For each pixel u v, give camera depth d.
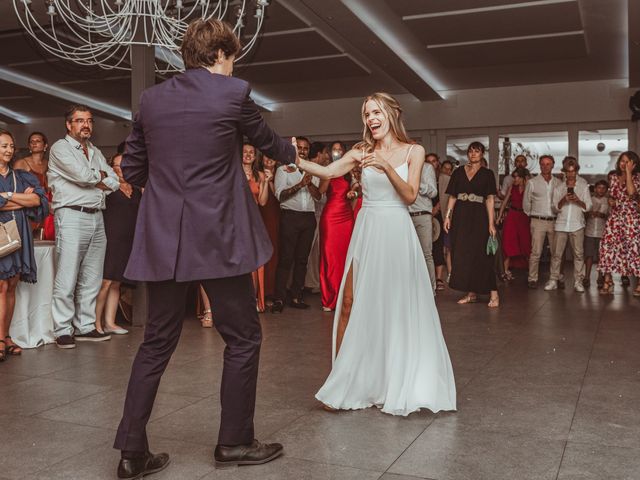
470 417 3.00
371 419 2.97
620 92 12.38
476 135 13.43
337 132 14.18
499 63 11.02
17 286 4.55
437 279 8.13
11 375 3.81
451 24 8.77
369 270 3.13
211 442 2.67
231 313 2.36
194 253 2.23
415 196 3.11
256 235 2.36
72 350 4.54
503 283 8.73
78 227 4.70
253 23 8.30
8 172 4.38
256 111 2.31
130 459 2.28
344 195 6.22
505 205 9.20
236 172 2.33
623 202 7.31
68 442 2.68
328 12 7.64
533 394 3.38
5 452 2.56
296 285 6.54
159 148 2.27
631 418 2.98
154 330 2.32
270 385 3.57
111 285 5.19
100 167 4.86
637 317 5.82
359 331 3.11
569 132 12.82
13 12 7.68
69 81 12.27
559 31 9.12
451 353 4.37
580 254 7.75
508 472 2.35
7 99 13.96
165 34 4.15
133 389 2.30
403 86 11.87
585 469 2.38
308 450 2.57
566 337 4.91
